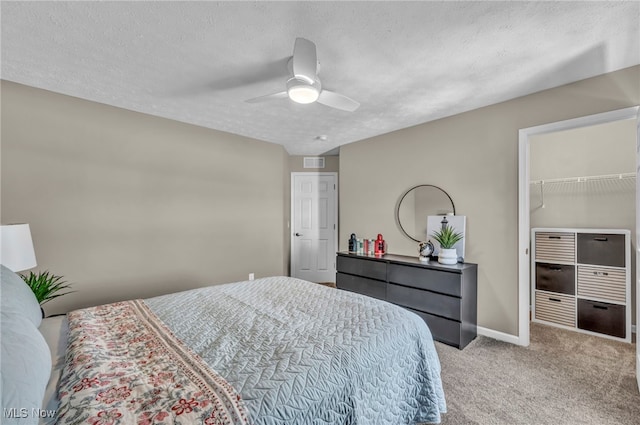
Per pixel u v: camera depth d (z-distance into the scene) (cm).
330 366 112
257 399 90
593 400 179
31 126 240
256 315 161
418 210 336
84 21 158
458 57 194
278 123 333
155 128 309
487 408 172
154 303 181
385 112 298
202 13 152
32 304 130
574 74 217
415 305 281
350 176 415
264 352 119
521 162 257
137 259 296
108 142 279
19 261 179
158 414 77
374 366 125
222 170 365
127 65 206
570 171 319
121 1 143
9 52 189
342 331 139
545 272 310
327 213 504
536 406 173
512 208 264
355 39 174
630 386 193
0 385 64
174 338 129
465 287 256
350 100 206
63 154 255
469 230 292
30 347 84
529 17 154
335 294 202
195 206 340
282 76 222
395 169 360
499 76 221
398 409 136
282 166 435
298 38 156
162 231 314
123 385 90
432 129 323
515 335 261
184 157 331
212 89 244
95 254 271
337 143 424
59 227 253
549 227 330
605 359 229
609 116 214
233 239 376
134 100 267
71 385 90
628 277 261
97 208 272
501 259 270
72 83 234
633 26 160
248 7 148
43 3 144
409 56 193
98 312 161
